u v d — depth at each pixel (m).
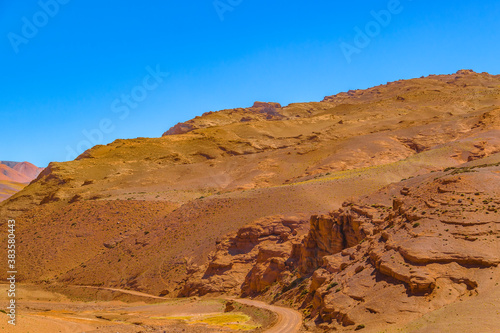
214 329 60.47
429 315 40.88
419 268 46.00
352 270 54.03
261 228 95.25
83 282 109.69
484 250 45.69
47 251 125.56
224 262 92.25
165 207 137.38
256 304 71.75
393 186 74.38
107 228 130.50
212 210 118.50
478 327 36.09
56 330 58.78
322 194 109.50
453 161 120.69
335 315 47.78
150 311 82.00
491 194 53.28
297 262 78.00
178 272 99.94
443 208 53.69
